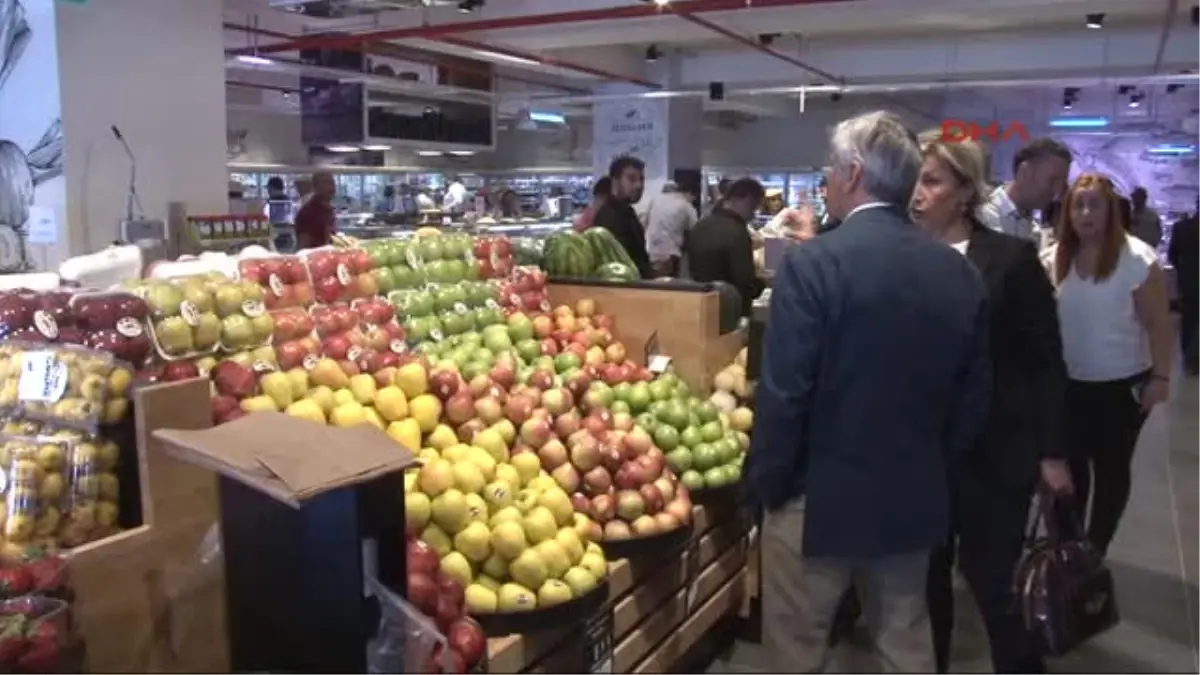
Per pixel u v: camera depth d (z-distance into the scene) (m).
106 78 5.16
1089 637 2.69
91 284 2.96
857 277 1.97
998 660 2.58
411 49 11.13
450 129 12.20
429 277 3.44
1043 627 2.61
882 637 2.07
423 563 2.16
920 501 2.03
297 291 2.96
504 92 13.95
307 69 9.60
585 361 3.36
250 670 1.66
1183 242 9.20
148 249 4.88
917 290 1.99
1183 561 4.17
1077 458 3.36
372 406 2.70
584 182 17.81
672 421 3.16
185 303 2.51
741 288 5.57
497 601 2.37
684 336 3.63
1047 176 3.39
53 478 2.25
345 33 9.29
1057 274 3.38
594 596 2.53
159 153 5.46
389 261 3.34
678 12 8.20
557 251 4.00
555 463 2.76
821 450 2.04
